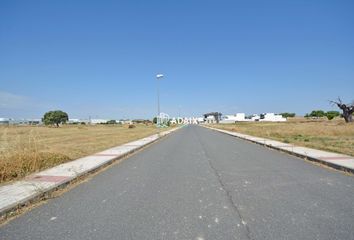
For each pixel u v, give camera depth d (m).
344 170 11.62
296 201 7.30
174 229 5.58
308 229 5.43
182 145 25.52
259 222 5.86
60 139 33.81
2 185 9.29
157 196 8.05
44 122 113.62
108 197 8.05
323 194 7.97
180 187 9.12
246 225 5.71
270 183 9.47
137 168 13.21
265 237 5.11
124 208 6.98
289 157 16.19
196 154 18.28
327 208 6.69
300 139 27.50
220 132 52.12
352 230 5.36
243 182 9.70
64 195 8.38
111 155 17.31
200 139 33.44
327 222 5.79
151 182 9.98
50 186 8.92
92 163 13.91
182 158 16.42
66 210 6.91
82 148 22.08
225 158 16.03
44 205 7.39
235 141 29.53
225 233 5.33
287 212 6.45
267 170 11.98
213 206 7.01
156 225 5.80
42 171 11.78
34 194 7.93
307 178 10.23
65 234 5.43
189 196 7.99
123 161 15.80
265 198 7.65
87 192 8.70
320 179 10.03
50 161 13.61
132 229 5.61
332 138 28.31
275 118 143.12
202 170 12.21
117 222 6.01
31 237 5.33
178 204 7.24
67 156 15.50
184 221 6.01
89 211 6.79
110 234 5.38
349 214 6.25
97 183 10.02
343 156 14.86
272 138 30.14
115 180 10.50
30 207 7.23
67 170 11.95
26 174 11.11
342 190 8.42
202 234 5.31
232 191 8.48
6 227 5.86
